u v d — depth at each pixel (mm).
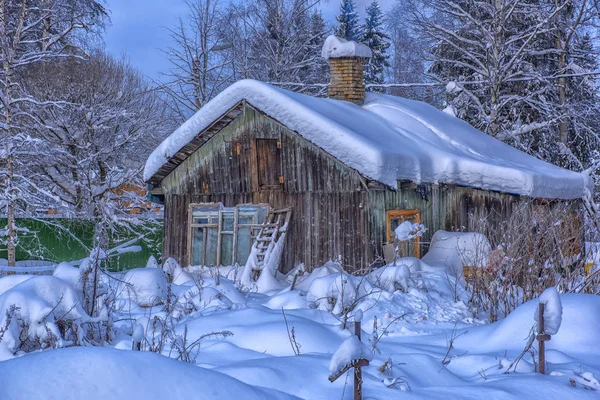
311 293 10023
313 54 35094
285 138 15617
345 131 14039
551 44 28328
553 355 6828
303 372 5465
